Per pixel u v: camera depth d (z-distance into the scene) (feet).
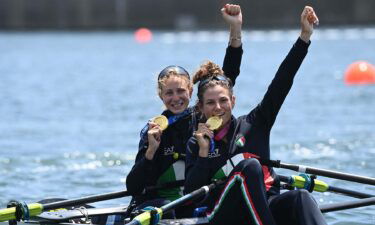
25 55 433.89
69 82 272.92
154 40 586.04
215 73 69.31
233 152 66.85
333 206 73.00
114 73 310.45
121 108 191.83
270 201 65.10
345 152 128.88
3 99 218.38
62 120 172.65
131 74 303.68
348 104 194.39
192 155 68.03
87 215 74.64
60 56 423.64
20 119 175.63
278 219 64.49
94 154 129.90
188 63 344.49
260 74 293.43
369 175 110.73
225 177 66.49
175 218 70.38
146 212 63.16
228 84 67.46
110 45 520.83
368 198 75.10
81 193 102.22
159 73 74.18
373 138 141.79
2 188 106.01
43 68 344.08
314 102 199.11
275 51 431.43
